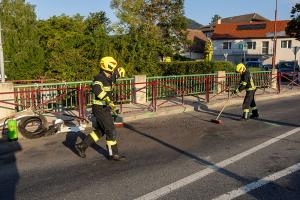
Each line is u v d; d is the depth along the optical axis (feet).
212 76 50.78
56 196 15.65
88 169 19.20
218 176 17.95
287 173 18.39
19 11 84.74
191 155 21.74
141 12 100.01
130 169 19.13
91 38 49.55
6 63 69.87
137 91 38.93
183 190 16.14
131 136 26.86
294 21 103.96
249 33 178.29
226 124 31.58
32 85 32.30
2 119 29.30
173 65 60.34
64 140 25.48
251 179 17.53
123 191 16.08
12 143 24.73
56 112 33.24
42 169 19.29
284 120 33.50
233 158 21.02
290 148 23.25
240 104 44.70
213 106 42.68
